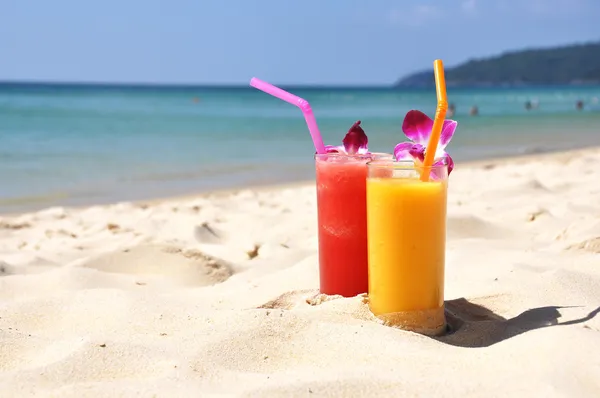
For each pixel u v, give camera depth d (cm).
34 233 129
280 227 122
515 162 259
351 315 63
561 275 74
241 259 98
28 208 173
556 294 69
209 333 58
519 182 164
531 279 73
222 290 80
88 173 239
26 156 286
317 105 999
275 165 265
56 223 142
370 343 55
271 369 52
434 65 59
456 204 138
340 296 69
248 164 268
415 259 60
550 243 97
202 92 2066
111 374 51
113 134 407
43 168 250
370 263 62
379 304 61
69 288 80
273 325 58
